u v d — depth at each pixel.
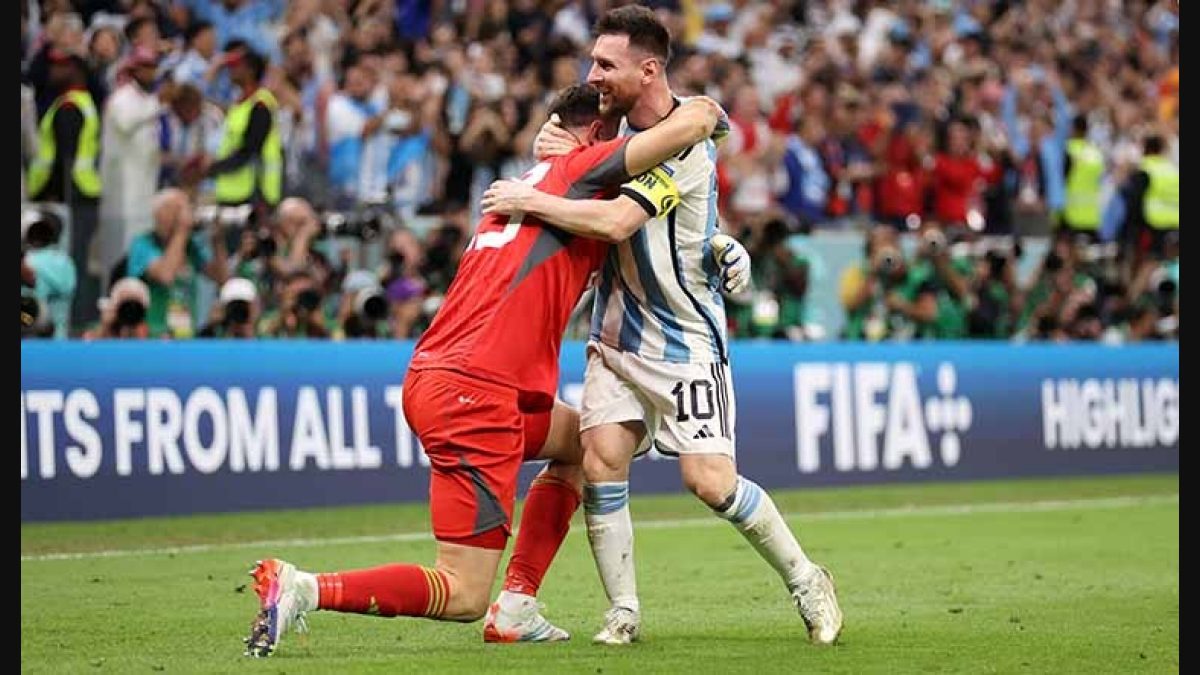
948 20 46.34
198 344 26.91
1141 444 36.06
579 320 30.70
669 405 15.16
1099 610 18.14
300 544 24.14
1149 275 37.50
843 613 17.86
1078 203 40.16
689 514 28.52
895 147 37.47
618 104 15.16
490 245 14.89
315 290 28.42
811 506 30.00
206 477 26.84
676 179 14.80
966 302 34.78
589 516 15.49
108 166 28.88
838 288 33.50
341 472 28.09
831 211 37.34
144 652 15.06
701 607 18.31
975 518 28.50
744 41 42.47
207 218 28.02
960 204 37.78
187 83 30.53
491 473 14.55
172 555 22.80
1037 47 46.81
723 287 15.15
